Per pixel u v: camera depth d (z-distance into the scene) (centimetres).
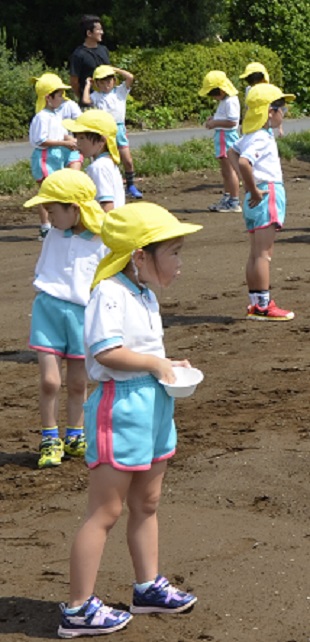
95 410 709
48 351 1015
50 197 991
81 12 4625
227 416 1141
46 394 1021
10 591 774
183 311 1623
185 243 2158
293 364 1331
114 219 711
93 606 707
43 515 911
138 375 709
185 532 863
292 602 745
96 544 705
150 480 725
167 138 3791
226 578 782
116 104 2589
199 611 737
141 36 4556
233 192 2514
